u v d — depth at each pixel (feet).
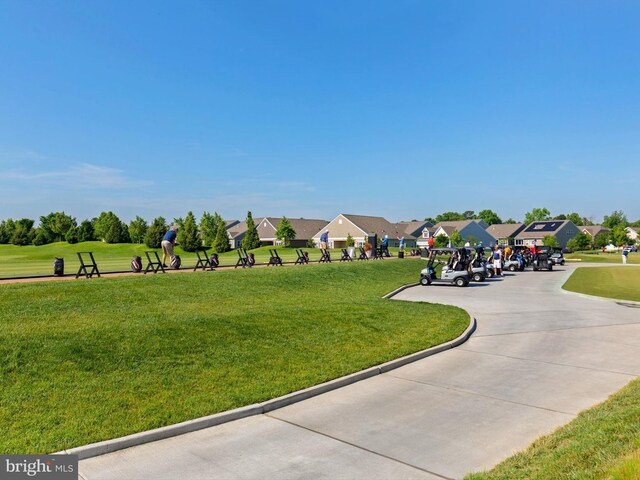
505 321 45.93
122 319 33.91
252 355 28.12
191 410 20.48
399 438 18.58
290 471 15.81
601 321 45.80
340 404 22.68
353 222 238.07
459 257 81.10
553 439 17.42
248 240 200.54
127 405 20.48
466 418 20.74
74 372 23.04
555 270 121.80
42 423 18.42
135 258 61.05
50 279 51.90
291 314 38.06
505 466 15.33
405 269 97.35
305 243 260.01
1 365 22.66
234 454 17.15
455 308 49.16
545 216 451.12
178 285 51.19
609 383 25.93
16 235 236.22
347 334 34.58
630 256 209.05
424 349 32.86
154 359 25.67
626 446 14.62
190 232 173.58
